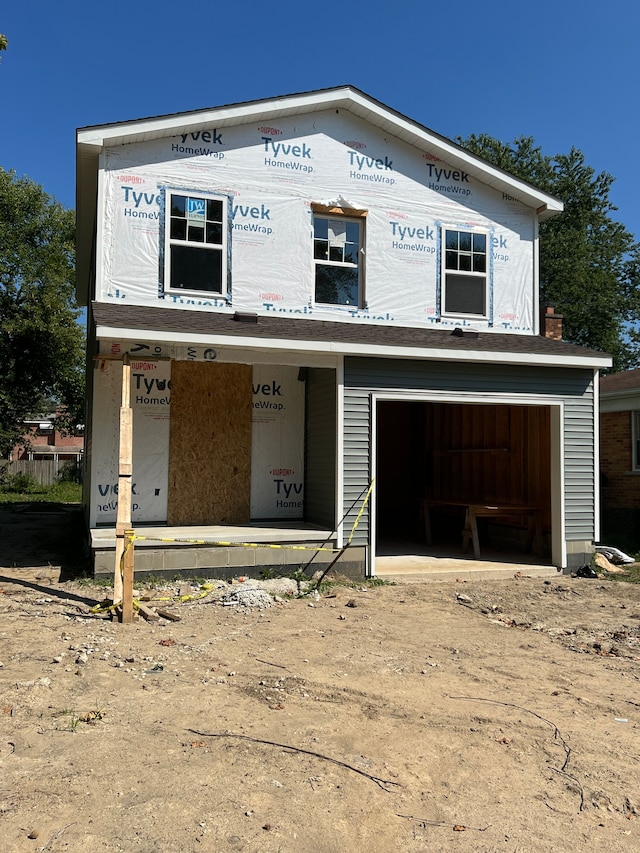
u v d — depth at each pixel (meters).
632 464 16.30
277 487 11.42
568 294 33.78
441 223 11.88
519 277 12.39
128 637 6.58
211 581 9.09
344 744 4.40
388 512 15.98
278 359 9.70
